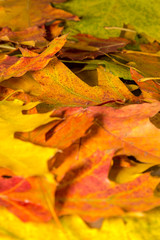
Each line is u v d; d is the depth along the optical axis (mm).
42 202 292
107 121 350
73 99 393
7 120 338
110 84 406
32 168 297
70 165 319
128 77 446
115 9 513
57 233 289
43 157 304
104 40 494
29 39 482
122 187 308
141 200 299
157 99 406
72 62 465
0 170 309
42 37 486
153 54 476
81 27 506
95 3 516
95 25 507
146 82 422
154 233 298
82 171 315
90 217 288
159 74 448
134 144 341
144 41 515
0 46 491
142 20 509
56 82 397
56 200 299
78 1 518
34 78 396
